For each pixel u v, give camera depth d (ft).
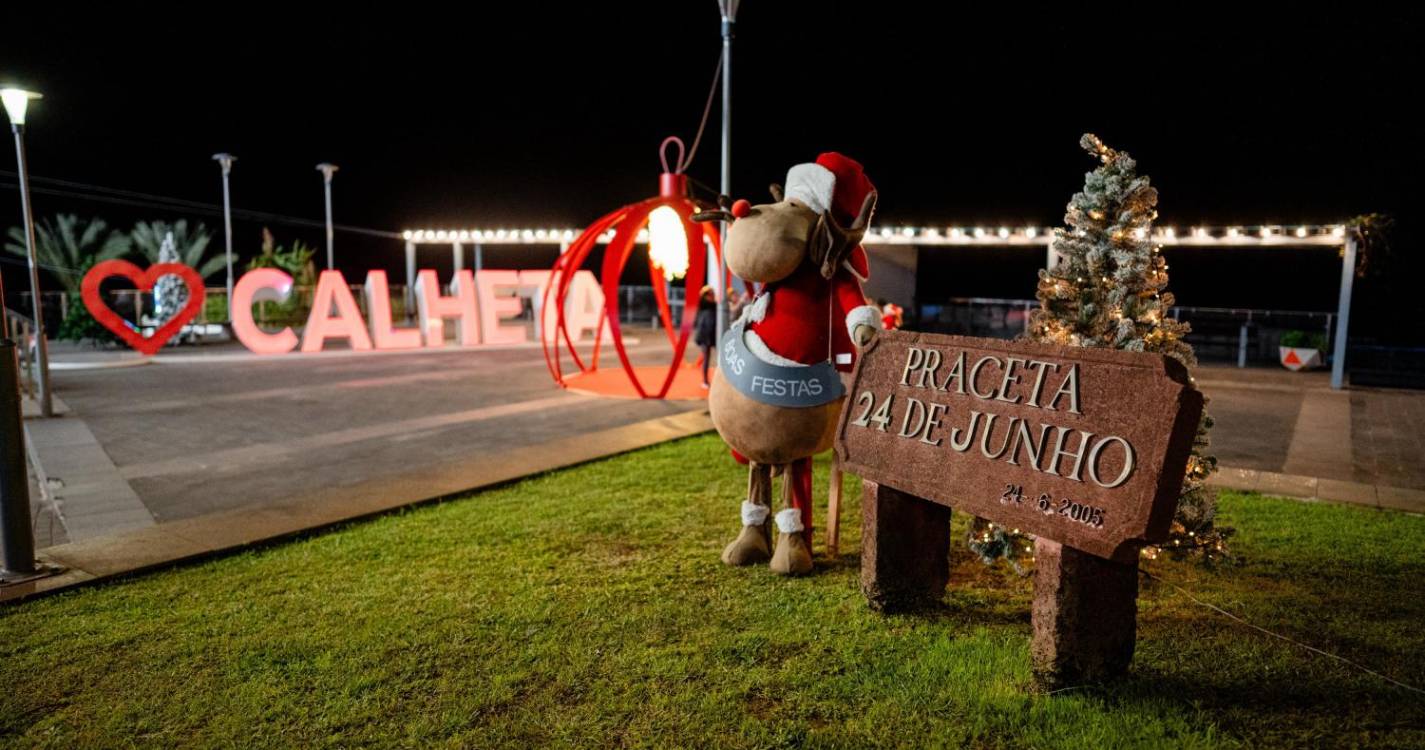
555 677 13.00
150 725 11.86
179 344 74.84
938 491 13.26
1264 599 15.60
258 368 58.65
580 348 73.05
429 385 50.16
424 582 17.12
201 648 14.17
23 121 38.42
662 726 11.59
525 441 34.09
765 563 18.06
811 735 11.18
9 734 11.69
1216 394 47.85
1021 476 12.13
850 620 14.90
